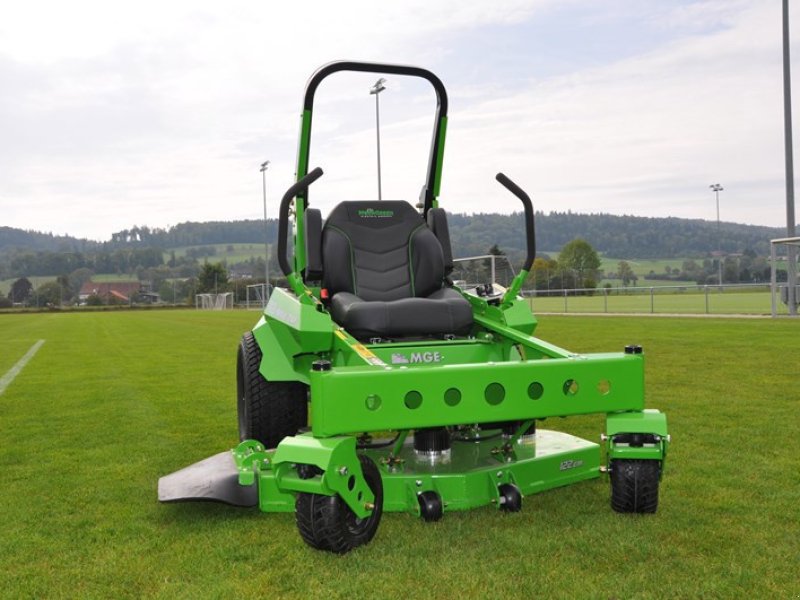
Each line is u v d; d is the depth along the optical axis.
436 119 5.74
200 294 90.69
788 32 25.00
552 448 4.47
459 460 4.15
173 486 4.06
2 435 6.96
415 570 3.29
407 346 4.46
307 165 5.61
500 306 4.79
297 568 3.37
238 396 5.97
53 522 4.21
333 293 5.30
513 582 3.14
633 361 3.77
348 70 5.46
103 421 7.68
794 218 25.19
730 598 2.95
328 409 3.25
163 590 3.20
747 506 4.09
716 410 7.04
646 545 3.50
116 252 183.00
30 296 110.69
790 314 22.33
